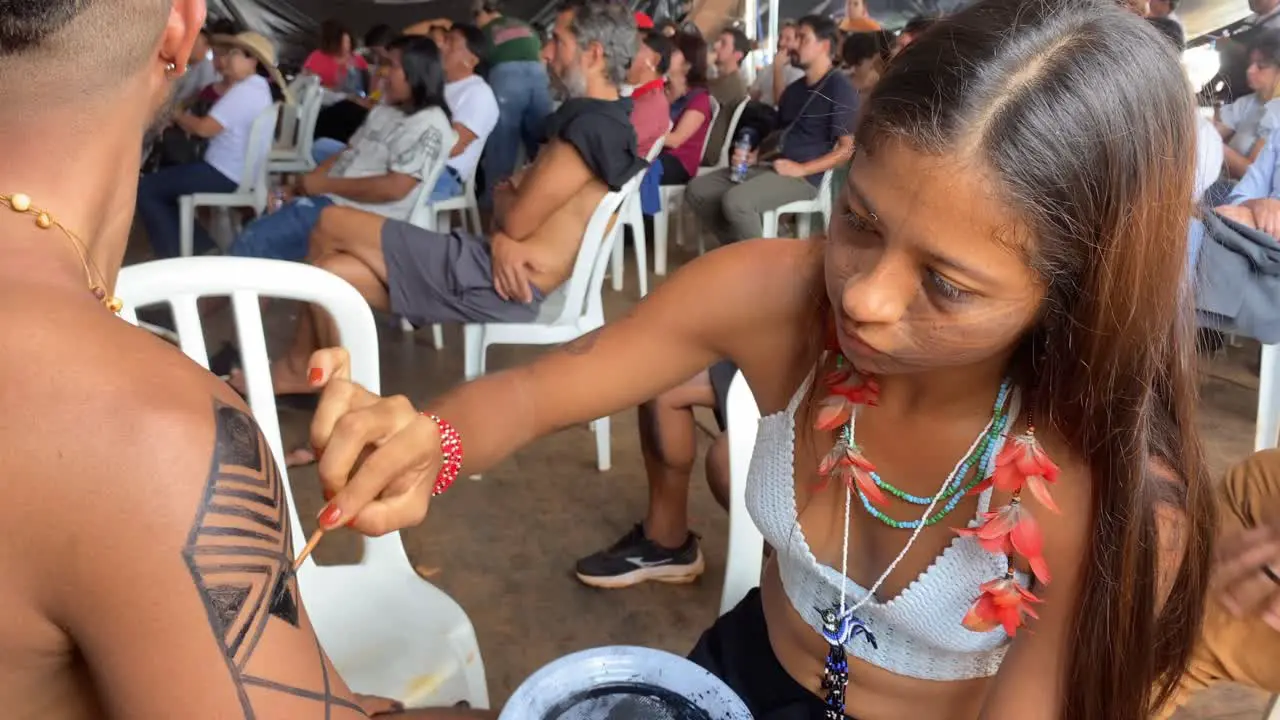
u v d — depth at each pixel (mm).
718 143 5367
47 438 432
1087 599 743
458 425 862
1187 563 769
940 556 788
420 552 2115
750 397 1163
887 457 818
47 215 479
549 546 2162
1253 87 3010
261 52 4793
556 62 2525
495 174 5172
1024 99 562
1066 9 592
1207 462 764
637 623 1918
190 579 458
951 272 590
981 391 754
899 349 644
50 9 448
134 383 455
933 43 599
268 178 4574
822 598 876
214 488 468
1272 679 964
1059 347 667
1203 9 3535
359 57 6535
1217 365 3350
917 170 571
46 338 443
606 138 2377
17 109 467
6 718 484
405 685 1096
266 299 3658
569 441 2646
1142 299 625
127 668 464
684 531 2020
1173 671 809
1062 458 732
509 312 2504
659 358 945
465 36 4309
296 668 504
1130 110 582
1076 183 576
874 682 874
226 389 508
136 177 539
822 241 880
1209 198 758
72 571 443
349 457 700
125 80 496
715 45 5867
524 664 1784
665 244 4562
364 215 2502
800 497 873
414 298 2492
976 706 859
